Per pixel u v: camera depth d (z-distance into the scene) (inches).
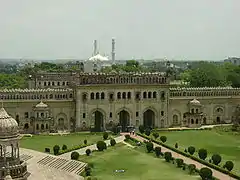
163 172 2997.0
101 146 3742.6
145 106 5078.7
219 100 5428.2
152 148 3695.9
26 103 4729.3
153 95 5103.3
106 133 4338.1
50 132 4763.8
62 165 3171.8
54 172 2903.5
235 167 3134.8
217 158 3129.9
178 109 5251.0
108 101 4943.4
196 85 6899.6
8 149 3469.5
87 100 4877.0
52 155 3491.6
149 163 3275.1
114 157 3484.3
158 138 4343.0
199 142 4156.0
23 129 4724.4
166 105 5152.6
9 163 2564.0
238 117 4950.8
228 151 3737.7
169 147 3818.9
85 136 4527.6
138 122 5068.9
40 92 4785.9
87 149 3580.2
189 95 5295.3
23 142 4141.2
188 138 4377.5
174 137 4436.5
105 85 4913.9
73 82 5073.8
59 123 4899.1
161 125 5147.6
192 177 2859.3
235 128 4859.7
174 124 5251.0
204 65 7672.2
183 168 3075.8
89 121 4911.4
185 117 5285.4
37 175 2773.1
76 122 4877.0
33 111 4746.6
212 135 4554.6
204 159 3316.9
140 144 4003.4
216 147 3914.9
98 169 3090.6
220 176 2871.6
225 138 4370.1
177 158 3297.2
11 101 4653.1
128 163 3272.6
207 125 5319.9
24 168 2647.6
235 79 7180.1
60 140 4266.7
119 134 4677.7
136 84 5007.4
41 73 7101.4
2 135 2536.9
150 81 5083.7
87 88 4859.7
